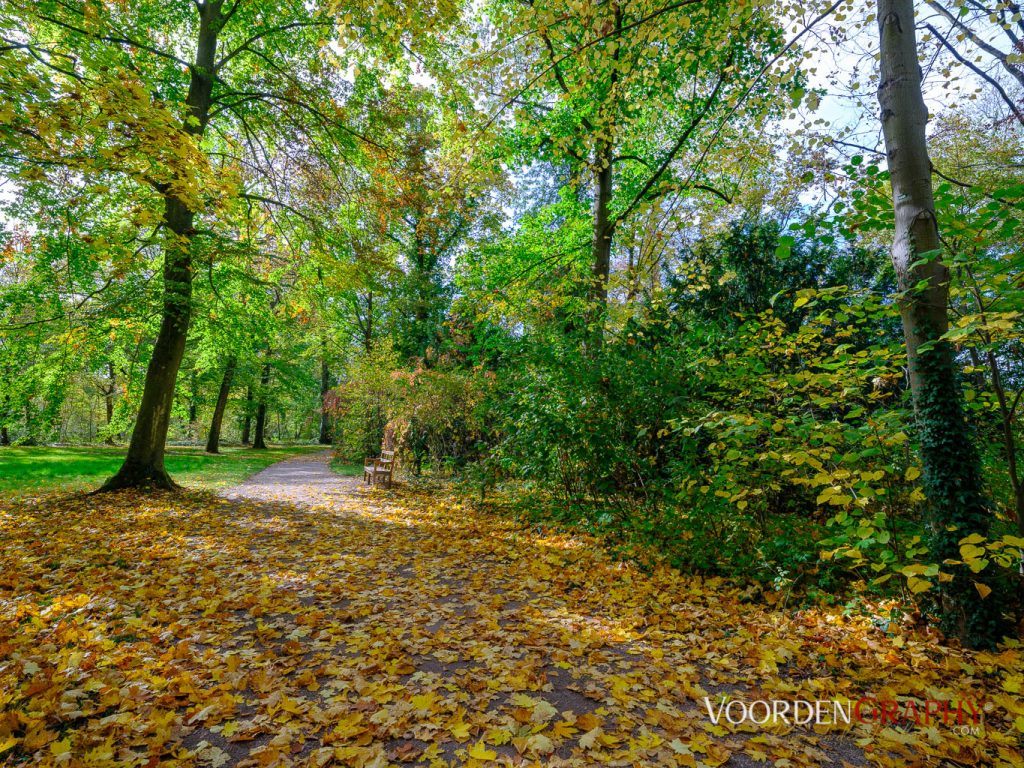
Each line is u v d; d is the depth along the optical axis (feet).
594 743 7.70
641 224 23.53
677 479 18.21
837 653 11.05
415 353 64.59
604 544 20.01
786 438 12.98
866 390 18.25
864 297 12.16
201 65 33.01
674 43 20.94
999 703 8.79
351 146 35.70
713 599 14.37
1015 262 9.22
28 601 12.91
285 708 8.46
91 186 18.63
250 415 97.55
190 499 30.37
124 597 13.79
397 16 20.52
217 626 12.11
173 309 32.19
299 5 34.06
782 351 16.30
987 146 31.45
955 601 11.02
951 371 11.39
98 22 19.70
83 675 9.05
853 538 12.43
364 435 55.21
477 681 9.70
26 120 15.57
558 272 37.81
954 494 11.16
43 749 7.11
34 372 35.96
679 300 32.04
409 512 28.89
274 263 40.55
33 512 25.26
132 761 6.98
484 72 21.72
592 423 21.99
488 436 40.86
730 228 30.40
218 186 20.36
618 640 11.87
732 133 23.45
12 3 17.74
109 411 87.35
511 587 15.98
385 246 39.19
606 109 28.60
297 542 21.44
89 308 30.66
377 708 8.65
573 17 20.53
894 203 12.17
